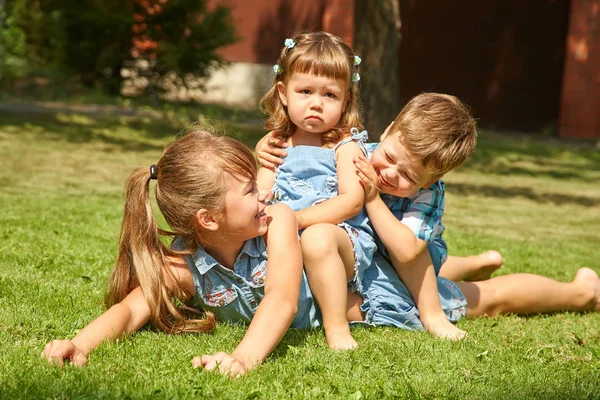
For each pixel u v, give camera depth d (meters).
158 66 18.53
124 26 17.53
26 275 4.11
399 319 3.69
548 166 15.43
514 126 21.27
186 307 3.41
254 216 3.16
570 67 19.39
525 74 21.12
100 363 2.80
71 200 7.34
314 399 2.61
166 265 3.28
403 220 3.64
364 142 3.89
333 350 3.17
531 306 4.13
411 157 3.44
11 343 2.99
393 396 2.64
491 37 21.20
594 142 19.08
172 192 3.15
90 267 4.41
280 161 3.77
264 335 2.98
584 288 4.23
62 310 3.49
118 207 6.97
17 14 17.95
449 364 3.08
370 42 11.88
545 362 3.22
